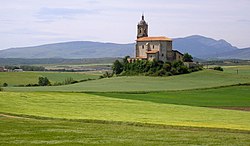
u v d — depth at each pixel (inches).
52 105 3304.6
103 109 3157.0
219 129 2140.7
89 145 1603.1
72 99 3818.9
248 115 3056.1
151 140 1733.5
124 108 3294.8
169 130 2063.2
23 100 3553.2
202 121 2534.5
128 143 1652.3
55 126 2118.6
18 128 2021.4
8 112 2714.1
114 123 2332.7
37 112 2790.4
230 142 1724.9
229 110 3489.2
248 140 1787.6
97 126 2155.5
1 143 1606.8
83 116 2618.1
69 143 1635.1
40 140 1694.1
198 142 1705.2
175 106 3651.6
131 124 2295.8
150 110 3213.6
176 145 1624.0
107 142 1673.2
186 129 2160.4
